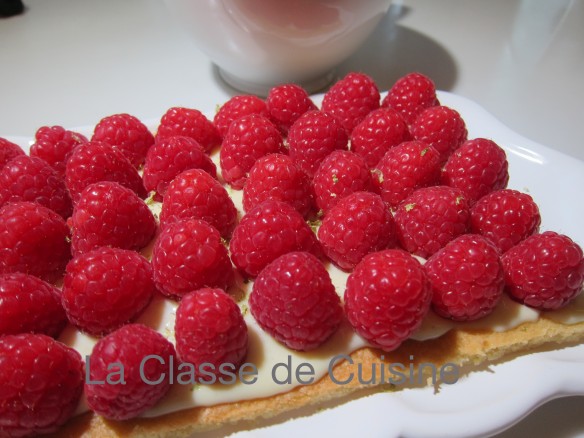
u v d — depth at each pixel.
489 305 0.13
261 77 0.23
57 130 0.17
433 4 0.30
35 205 0.14
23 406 0.11
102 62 0.27
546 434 0.13
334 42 0.22
